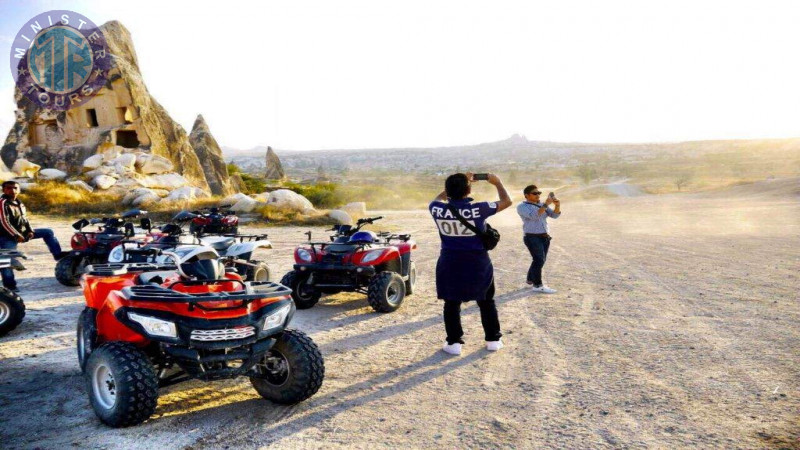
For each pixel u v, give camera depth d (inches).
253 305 174.1
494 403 183.2
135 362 162.4
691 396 182.2
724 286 365.4
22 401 185.3
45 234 375.2
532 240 363.6
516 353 236.5
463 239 228.2
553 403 181.6
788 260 479.5
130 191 1186.0
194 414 175.0
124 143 1528.1
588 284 390.3
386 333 273.9
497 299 346.9
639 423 163.6
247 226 892.0
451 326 237.3
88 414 175.0
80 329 204.1
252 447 152.3
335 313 319.3
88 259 394.9
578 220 1126.4
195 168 1679.4
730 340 242.7
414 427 165.3
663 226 912.3
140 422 165.5
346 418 172.4
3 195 340.5
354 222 977.5
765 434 153.2
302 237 743.7
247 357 167.2
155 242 347.6
